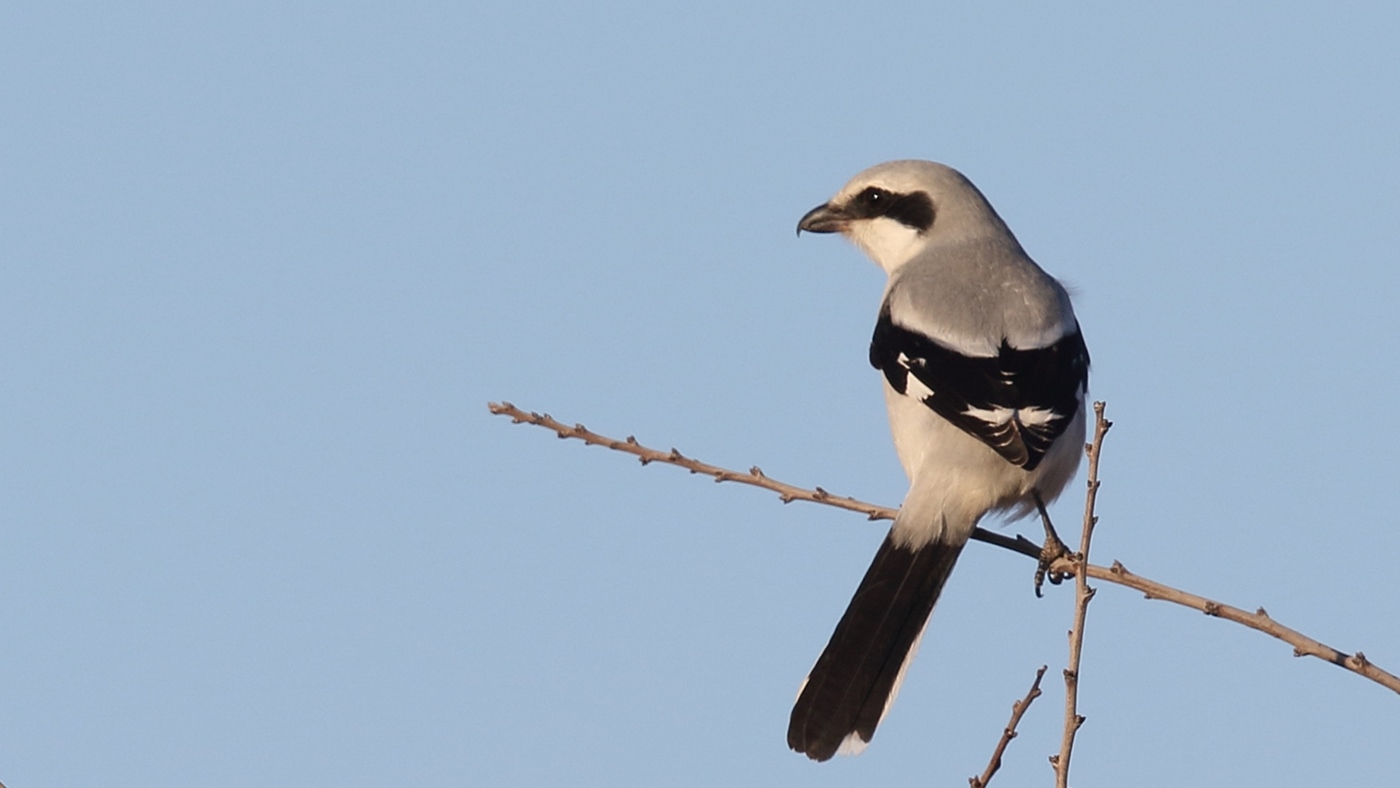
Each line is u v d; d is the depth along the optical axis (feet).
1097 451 23.84
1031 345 34.06
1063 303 36.24
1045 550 32.81
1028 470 32.27
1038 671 23.16
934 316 34.81
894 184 39.73
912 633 31.76
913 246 39.32
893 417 34.91
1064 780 21.68
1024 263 36.86
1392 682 25.08
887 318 35.76
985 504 32.91
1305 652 25.86
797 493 31.76
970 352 33.86
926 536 32.68
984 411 32.76
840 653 31.60
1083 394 34.94
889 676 31.32
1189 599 27.32
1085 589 23.03
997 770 22.88
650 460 31.40
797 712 31.07
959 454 32.99
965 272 35.99
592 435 31.24
